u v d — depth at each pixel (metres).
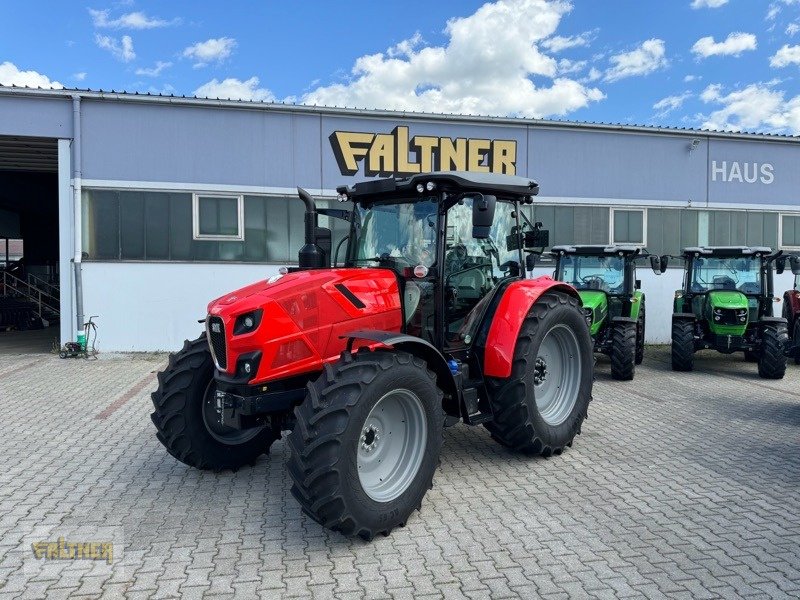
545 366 5.54
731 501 4.38
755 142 14.44
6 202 19.09
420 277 4.54
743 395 8.12
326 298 4.29
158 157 11.49
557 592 3.17
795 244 14.88
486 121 12.76
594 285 10.37
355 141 12.27
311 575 3.35
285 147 11.99
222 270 11.83
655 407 7.37
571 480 4.82
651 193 13.88
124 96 11.21
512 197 5.71
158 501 4.42
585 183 13.48
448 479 4.85
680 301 10.73
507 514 4.16
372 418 3.91
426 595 3.14
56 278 22.89
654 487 4.66
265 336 4.00
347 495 3.56
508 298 5.14
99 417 6.82
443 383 4.43
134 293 11.49
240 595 3.15
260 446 5.15
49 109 11.12
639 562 3.48
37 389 8.34
